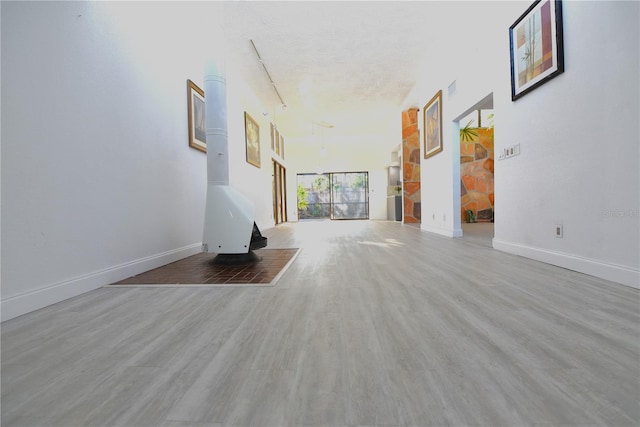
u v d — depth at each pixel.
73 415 0.84
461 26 4.07
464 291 1.92
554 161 2.53
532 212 2.84
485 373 1.00
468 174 7.94
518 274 2.32
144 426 0.80
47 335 1.38
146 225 2.83
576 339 1.23
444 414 0.81
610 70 1.99
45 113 1.83
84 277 2.09
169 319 1.56
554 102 2.51
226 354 1.17
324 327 1.41
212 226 2.99
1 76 1.59
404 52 4.82
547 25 2.52
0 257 1.58
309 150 11.83
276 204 9.52
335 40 4.43
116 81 2.46
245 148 5.99
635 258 1.89
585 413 0.81
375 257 3.24
